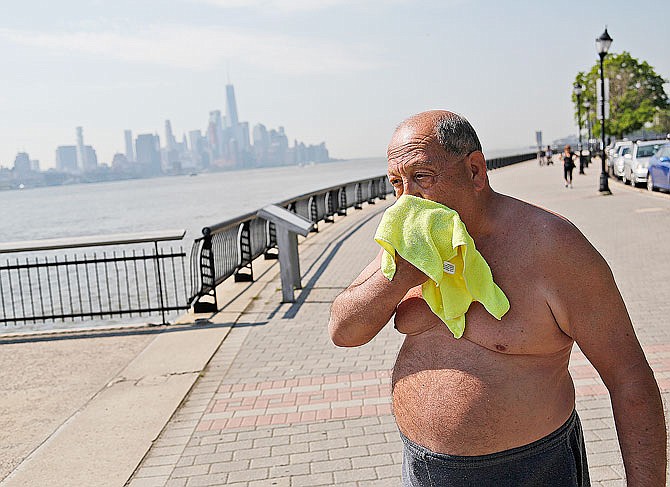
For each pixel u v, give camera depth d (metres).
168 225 28.89
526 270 1.60
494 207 1.69
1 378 6.24
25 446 4.71
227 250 9.80
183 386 5.68
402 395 1.77
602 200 20.19
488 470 1.64
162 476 4.13
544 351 1.62
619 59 70.00
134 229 27.80
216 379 5.85
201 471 4.16
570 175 26.94
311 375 5.80
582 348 1.67
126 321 9.52
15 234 30.12
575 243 1.59
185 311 9.92
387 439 4.45
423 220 1.52
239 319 7.89
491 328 1.61
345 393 5.32
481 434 1.62
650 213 16.11
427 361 1.72
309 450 4.36
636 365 1.62
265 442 4.52
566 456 1.69
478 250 1.67
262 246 12.33
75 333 7.71
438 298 1.62
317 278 10.31
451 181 1.58
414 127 1.60
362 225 17.72
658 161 21.39
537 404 1.63
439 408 1.67
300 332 7.20
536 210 1.66
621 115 69.69
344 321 1.69
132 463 4.30
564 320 1.60
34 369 6.47
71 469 4.27
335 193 20.39
